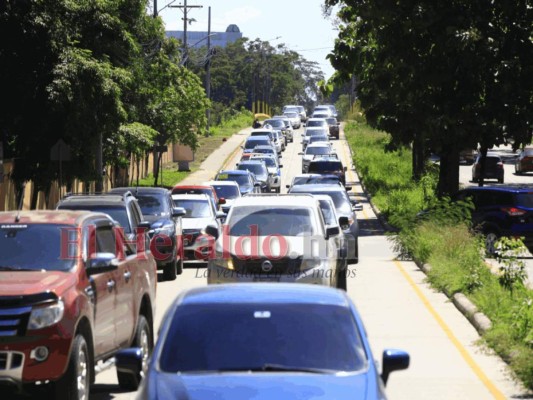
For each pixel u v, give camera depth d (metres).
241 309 13.70
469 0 61.88
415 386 21.33
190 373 12.64
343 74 67.56
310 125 178.25
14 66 52.59
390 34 62.59
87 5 54.78
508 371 22.52
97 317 18.92
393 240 50.75
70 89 51.91
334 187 48.59
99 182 61.62
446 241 43.69
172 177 109.75
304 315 13.59
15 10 51.44
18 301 17.17
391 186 99.00
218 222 48.25
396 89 64.75
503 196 51.06
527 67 62.12
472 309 30.34
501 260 35.28
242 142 159.00
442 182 66.62
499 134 63.19
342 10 68.06
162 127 88.19
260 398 11.84
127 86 62.44
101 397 19.92
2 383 17.06
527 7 61.72
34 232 19.34
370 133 174.88
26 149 55.50
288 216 29.69
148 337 22.97
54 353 17.14
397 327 29.00
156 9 80.69
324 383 12.29
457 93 63.47
